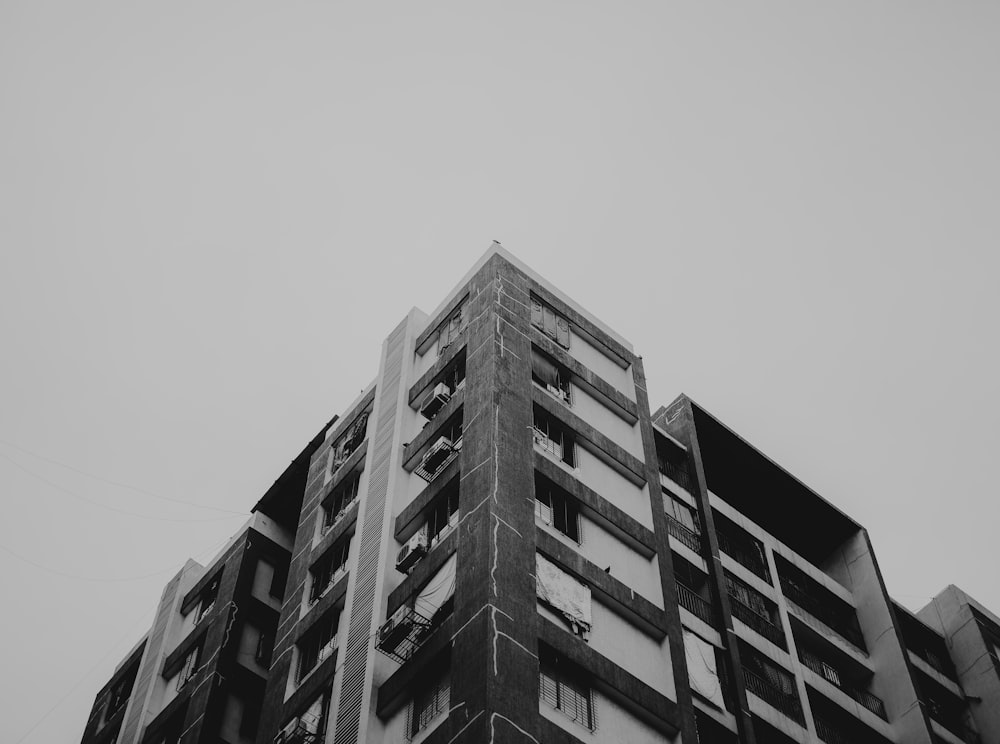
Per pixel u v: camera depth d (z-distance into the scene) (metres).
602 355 48.59
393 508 41.59
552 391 44.03
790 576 53.25
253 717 48.94
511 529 36.25
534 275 48.69
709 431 55.38
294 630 42.84
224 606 52.59
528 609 34.44
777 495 57.56
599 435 43.47
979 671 56.00
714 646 44.22
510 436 39.44
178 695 50.59
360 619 38.72
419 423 45.31
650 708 35.31
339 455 50.59
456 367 44.56
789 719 45.09
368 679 36.06
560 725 32.72
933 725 51.53
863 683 52.56
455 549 36.66
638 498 43.19
